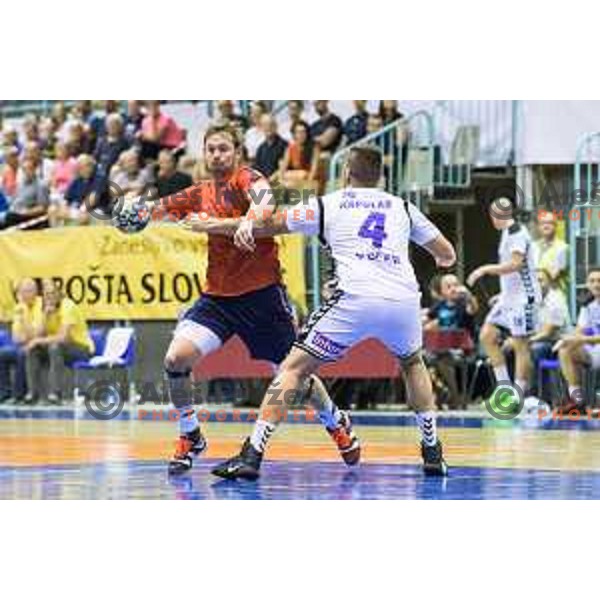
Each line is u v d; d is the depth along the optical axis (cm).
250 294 2136
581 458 2448
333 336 2039
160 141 4688
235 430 3256
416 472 2194
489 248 4522
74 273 4488
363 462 2378
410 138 4362
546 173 4269
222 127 2155
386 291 2036
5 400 4569
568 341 3678
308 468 2261
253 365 3838
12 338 4500
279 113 4647
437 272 4531
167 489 1941
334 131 4378
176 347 2122
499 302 3678
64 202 4800
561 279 3881
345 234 2048
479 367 4075
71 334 4434
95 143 4797
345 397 4022
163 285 4362
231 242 2120
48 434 3138
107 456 2523
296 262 4081
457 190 4375
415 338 2094
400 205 2088
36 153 4875
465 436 3022
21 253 4562
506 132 4306
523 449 2650
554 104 4219
